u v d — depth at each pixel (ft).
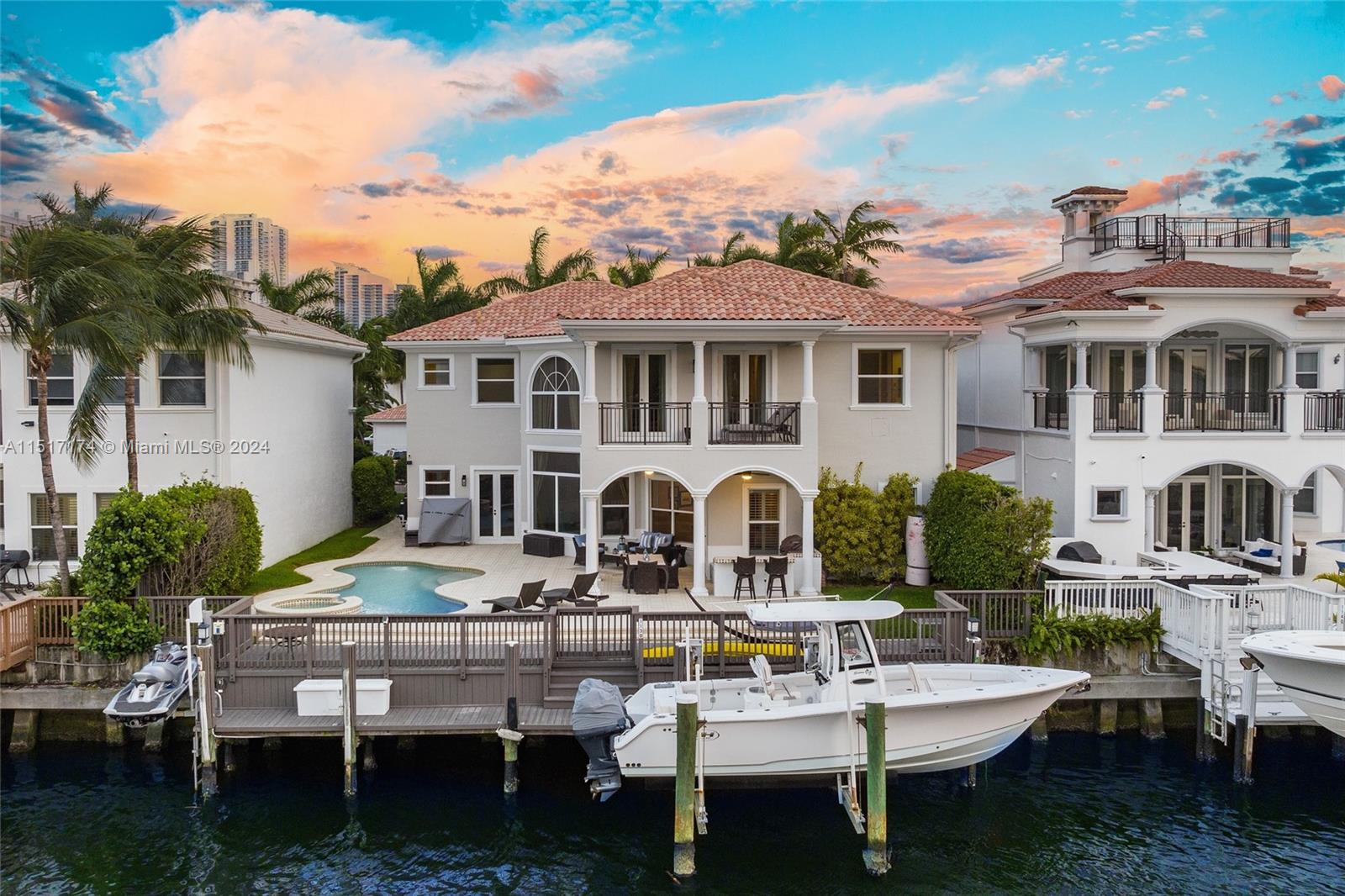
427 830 45.29
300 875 41.24
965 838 44.75
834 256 131.95
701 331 69.26
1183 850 43.65
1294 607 54.90
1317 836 44.88
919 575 72.43
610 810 47.39
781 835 44.91
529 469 88.53
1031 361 86.02
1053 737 56.18
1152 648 55.42
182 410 72.59
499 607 58.70
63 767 52.37
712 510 77.46
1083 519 75.25
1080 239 103.24
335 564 81.51
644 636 52.26
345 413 105.60
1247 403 82.07
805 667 49.88
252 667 50.98
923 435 77.92
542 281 156.56
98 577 53.36
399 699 51.08
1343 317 73.36
